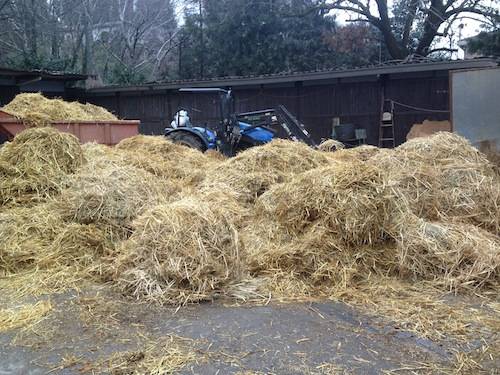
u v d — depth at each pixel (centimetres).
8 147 594
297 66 2380
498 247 423
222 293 377
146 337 312
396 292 383
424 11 2214
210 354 291
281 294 379
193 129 1095
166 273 378
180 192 606
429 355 291
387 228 435
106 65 2919
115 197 506
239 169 641
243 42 2419
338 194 446
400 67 1305
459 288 384
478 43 1942
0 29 2647
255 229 482
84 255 446
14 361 286
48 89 1697
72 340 310
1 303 365
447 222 474
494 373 272
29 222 480
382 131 1375
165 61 3294
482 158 595
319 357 287
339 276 400
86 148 730
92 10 3184
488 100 849
